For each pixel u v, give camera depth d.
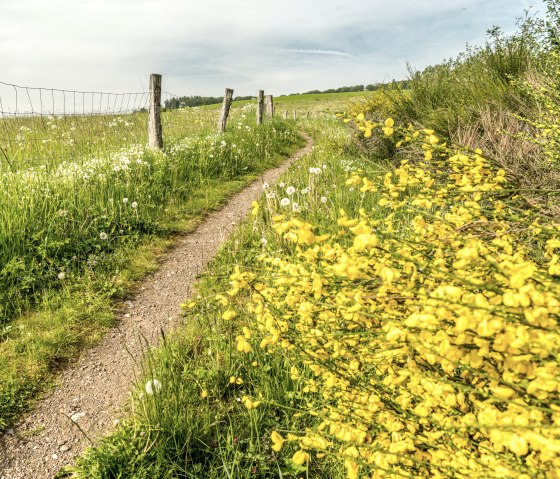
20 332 3.89
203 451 2.62
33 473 2.67
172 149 9.48
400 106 8.96
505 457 1.32
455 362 1.32
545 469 1.26
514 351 1.26
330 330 1.86
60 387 3.38
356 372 1.86
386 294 1.64
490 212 1.99
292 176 8.28
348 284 1.66
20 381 3.35
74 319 4.14
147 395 2.83
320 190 6.65
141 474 2.43
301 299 1.79
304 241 1.46
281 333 1.83
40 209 5.41
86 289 4.62
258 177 10.12
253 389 3.09
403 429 1.75
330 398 2.09
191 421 2.73
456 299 1.23
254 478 2.45
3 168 6.66
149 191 7.29
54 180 6.21
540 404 1.28
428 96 8.79
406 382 1.76
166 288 4.92
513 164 4.66
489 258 1.27
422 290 1.34
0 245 4.70
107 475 2.45
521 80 5.48
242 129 14.45
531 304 1.25
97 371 3.58
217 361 3.21
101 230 5.77
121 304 4.57
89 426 3.00
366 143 10.12
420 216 2.12
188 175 8.81
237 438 2.66
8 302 4.21
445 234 2.00
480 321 1.20
